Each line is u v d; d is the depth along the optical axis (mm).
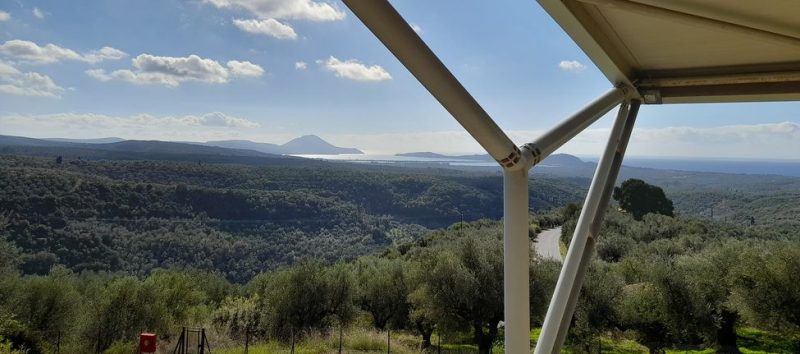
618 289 13445
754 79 4070
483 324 13852
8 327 11312
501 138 2684
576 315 12867
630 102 4445
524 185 2980
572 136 3410
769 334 14781
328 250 49094
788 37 2918
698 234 26203
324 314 15086
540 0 2779
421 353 12523
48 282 12703
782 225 36156
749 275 12773
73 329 12711
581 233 3721
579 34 3172
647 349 13391
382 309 16422
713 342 13086
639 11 2479
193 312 16109
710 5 2441
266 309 15164
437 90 2273
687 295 12688
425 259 13914
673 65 4152
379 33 1987
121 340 12516
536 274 12953
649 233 27453
